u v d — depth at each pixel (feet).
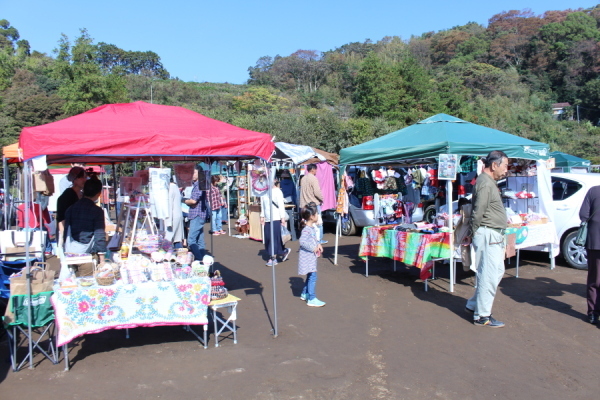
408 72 138.10
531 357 13.73
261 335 15.83
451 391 11.69
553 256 24.39
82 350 14.61
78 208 15.79
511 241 21.26
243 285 22.93
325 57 311.47
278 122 77.56
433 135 21.76
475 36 309.01
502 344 14.73
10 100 120.57
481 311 16.26
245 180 40.11
